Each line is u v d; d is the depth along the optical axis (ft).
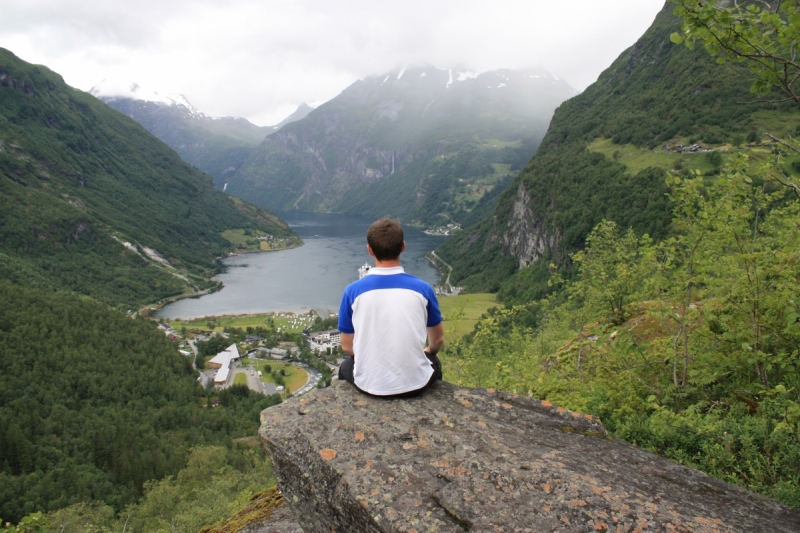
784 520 9.74
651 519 9.04
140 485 185.98
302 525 11.34
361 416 12.59
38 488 179.93
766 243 26.04
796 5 14.37
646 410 23.12
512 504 9.40
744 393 22.02
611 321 35.65
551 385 28.63
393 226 13.93
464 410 13.17
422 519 9.22
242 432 234.99
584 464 11.07
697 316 24.47
